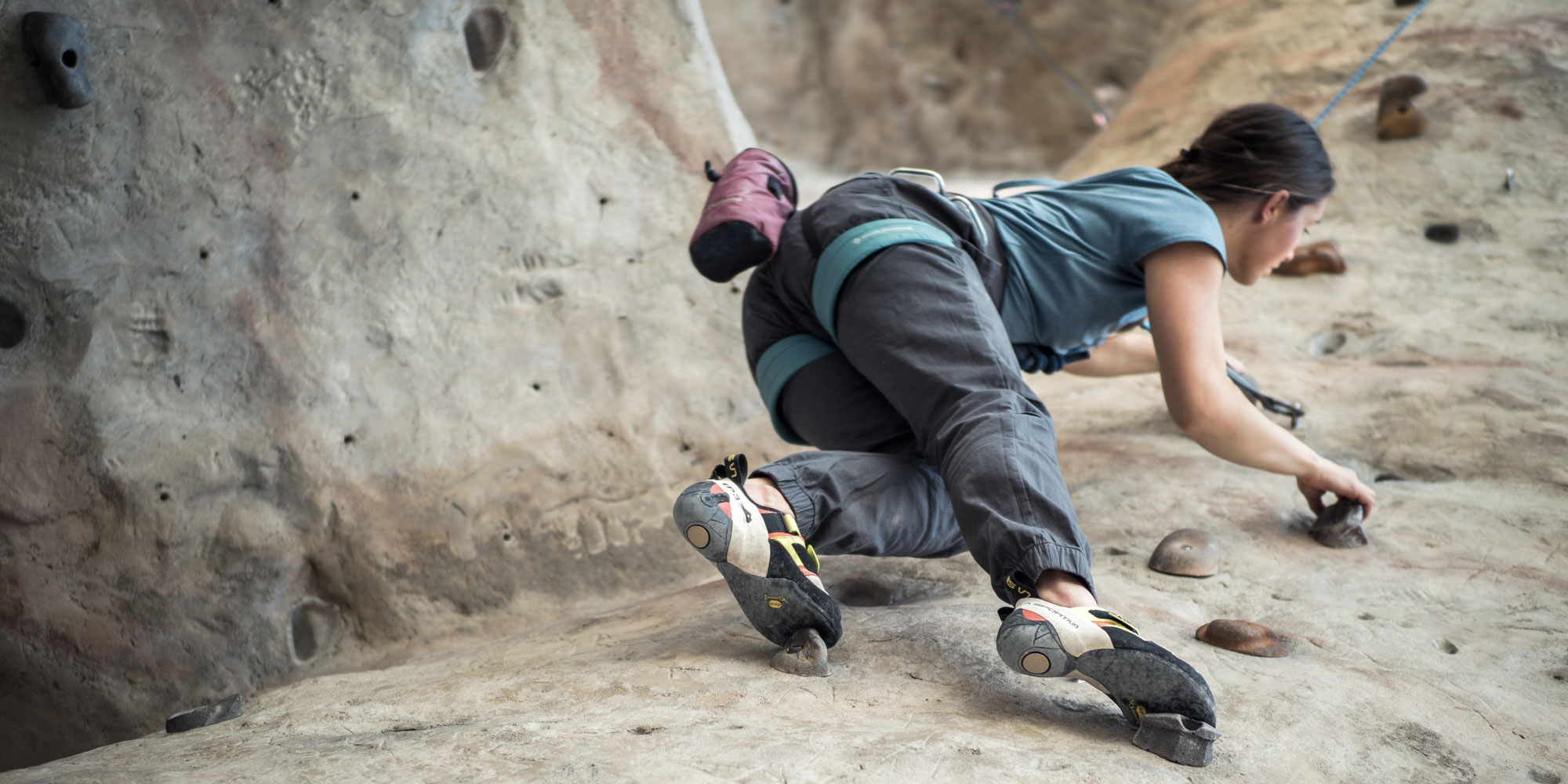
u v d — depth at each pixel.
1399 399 2.75
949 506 1.74
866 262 1.77
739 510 1.50
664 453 2.80
